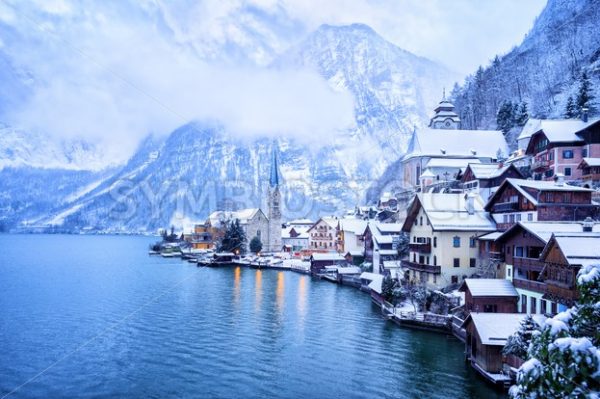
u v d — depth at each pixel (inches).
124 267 4854.8
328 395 1323.8
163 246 6993.1
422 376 1448.1
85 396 1327.5
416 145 4990.2
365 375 1469.0
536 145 3270.2
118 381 1434.5
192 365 1572.3
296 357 1652.3
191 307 2559.1
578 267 1334.9
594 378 398.6
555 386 412.5
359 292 3127.5
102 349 1750.7
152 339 1888.5
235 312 2421.3
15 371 1520.7
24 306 2554.1
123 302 2701.8
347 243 4601.4
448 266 2379.4
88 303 2657.5
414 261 2746.1
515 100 6825.8
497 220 2390.5
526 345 1211.2
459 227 2372.0
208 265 5093.5
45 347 1776.6
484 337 1384.1
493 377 1332.4
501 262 2033.7
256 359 1632.6
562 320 504.1
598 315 502.9
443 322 1967.3
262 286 3417.8
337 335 1941.4
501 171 3006.9
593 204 2014.0
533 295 1670.8
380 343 1814.7
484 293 1804.9
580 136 2989.7
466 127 7406.5
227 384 1408.7
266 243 6250.0
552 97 5999.0
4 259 5693.9
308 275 4178.2
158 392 1352.1
